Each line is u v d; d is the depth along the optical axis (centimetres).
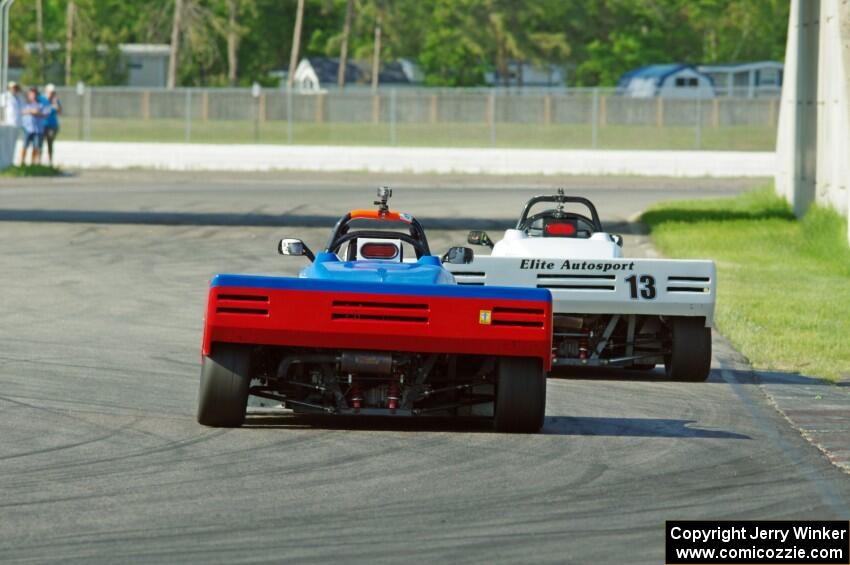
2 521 2852
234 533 2803
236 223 11638
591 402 4625
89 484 3197
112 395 4419
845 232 10106
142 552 2650
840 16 9450
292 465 3444
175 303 6925
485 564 2620
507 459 3578
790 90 13388
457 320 3738
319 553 2670
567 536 2838
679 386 5066
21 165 17375
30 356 5200
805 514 3075
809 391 4953
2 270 8181
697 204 13875
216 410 3841
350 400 3997
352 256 4481
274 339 3731
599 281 5053
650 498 3188
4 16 17538
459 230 11319
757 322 6712
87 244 9788
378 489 3209
